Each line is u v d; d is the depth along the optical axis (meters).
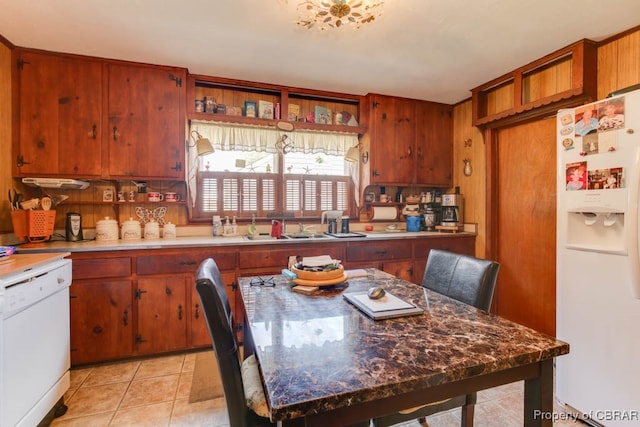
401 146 3.30
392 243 2.92
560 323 1.77
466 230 3.33
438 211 3.59
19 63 2.27
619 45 2.07
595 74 2.17
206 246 2.39
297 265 1.67
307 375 0.73
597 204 1.57
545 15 1.86
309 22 1.92
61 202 2.50
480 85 2.98
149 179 2.56
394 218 3.44
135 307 2.25
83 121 2.40
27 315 1.41
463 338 0.94
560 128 1.76
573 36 2.10
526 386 0.94
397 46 2.25
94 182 2.65
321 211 3.30
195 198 2.87
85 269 2.15
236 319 2.45
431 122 3.43
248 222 3.04
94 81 2.43
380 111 3.21
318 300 1.32
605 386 1.55
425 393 0.79
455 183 3.50
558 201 1.78
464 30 2.03
